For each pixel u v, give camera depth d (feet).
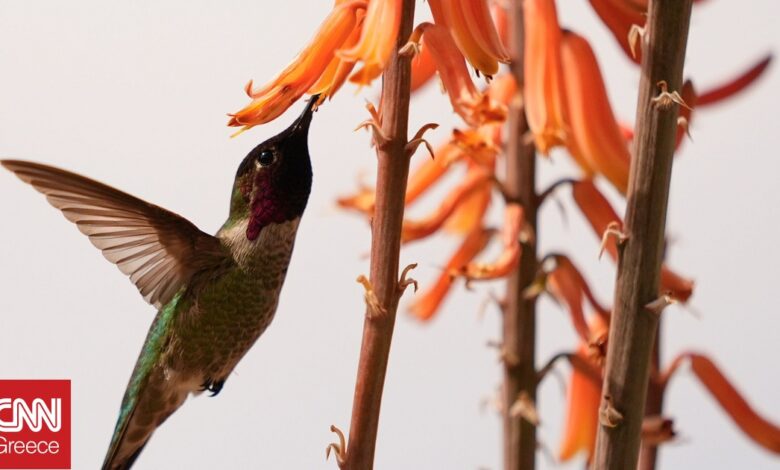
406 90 14.69
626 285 15.30
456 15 16.14
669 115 15.06
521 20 24.04
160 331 24.52
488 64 16.05
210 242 23.80
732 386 22.08
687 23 15.11
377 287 14.65
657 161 15.15
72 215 21.94
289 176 23.71
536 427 23.25
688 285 19.31
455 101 16.62
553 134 21.72
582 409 25.25
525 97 23.08
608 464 15.34
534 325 23.53
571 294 23.47
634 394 15.26
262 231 23.97
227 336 24.29
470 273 23.00
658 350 21.99
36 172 20.89
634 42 15.30
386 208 14.66
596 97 21.58
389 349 14.69
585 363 23.07
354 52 14.85
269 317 24.61
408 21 15.33
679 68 15.12
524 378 23.29
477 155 21.91
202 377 24.64
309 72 16.15
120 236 22.72
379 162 14.73
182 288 24.13
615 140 21.44
